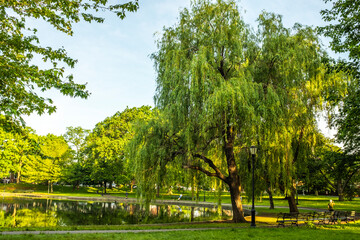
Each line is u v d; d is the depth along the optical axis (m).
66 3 8.50
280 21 20.08
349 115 14.11
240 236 11.80
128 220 24.55
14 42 8.89
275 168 19.41
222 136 18.31
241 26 18.73
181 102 17.81
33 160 60.88
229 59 18.22
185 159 19.53
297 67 18.59
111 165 58.00
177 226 16.75
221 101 16.45
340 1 13.41
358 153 25.50
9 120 9.04
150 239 10.87
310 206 36.62
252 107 16.75
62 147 63.69
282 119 18.38
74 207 35.62
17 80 8.60
